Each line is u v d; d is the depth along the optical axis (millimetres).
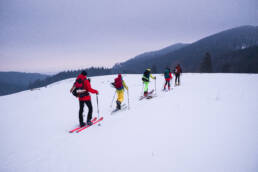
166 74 9641
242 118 3795
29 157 2934
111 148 2998
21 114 6574
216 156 2348
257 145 2535
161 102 6484
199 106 5215
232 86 9039
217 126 3453
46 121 5352
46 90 15328
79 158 2756
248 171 1941
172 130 3496
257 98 5680
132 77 23125
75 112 6473
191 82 12992
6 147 3424
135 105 6652
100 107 7027
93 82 19844
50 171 2430
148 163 2361
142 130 3715
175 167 2186
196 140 2918
